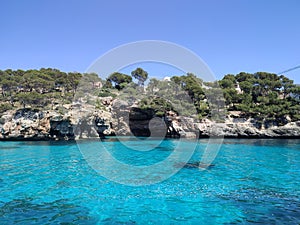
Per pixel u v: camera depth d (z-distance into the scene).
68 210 7.38
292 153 19.64
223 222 6.57
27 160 16.05
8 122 26.69
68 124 26.75
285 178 11.36
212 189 9.56
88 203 7.98
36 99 29.11
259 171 12.87
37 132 26.50
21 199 8.34
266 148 22.61
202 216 6.96
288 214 7.10
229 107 35.81
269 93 36.91
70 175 11.82
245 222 6.57
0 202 8.05
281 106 33.09
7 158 16.81
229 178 11.31
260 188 9.72
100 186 9.92
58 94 31.09
